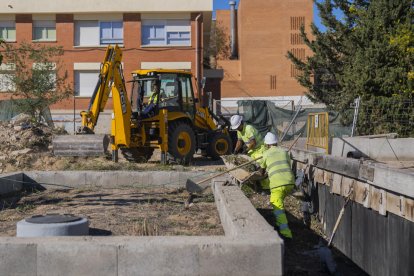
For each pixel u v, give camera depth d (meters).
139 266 4.80
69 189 10.98
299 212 11.27
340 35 29.73
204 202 9.55
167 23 32.53
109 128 30.67
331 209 10.53
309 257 8.49
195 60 32.53
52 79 24.03
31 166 15.48
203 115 18.56
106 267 4.80
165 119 16.23
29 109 22.61
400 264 7.56
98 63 32.53
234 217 6.14
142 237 5.06
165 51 32.47
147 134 16.53
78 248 4.82
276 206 9.12
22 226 6.11
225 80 49.31
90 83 32.69
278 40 49.16
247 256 4.80
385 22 24.97
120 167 14.48
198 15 32.22
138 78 17.30
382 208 8.03
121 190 10.84
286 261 8.23
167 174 11.14
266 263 4.80
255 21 49.22
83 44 32.69
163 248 4.80
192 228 7.37
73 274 4.82
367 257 8.86
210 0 32.16
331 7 30.56
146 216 8.20
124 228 7.29
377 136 14.72
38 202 9.51
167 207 9.02
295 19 49.03
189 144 17.08
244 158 11.50
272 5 49.19
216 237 5.04
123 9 32.03
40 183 11.02
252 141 11.11
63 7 32.00
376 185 8.10
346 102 23.03
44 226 6.07
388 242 8.00
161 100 16.94
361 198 8.79
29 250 4.84
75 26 32.66
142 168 14.47
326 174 10.63
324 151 12.31
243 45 49.28
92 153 12.98
